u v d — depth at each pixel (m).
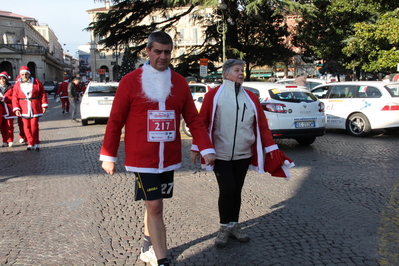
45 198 5.51
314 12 23.77
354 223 4.42
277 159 3.71
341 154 8.64
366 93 11.28
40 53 76.00
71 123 15.79
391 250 3.68
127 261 3.54
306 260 3.51
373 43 20.41
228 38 28.00
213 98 3.77
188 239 4.02
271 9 25.66
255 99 3.85
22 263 3.51
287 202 5.25
